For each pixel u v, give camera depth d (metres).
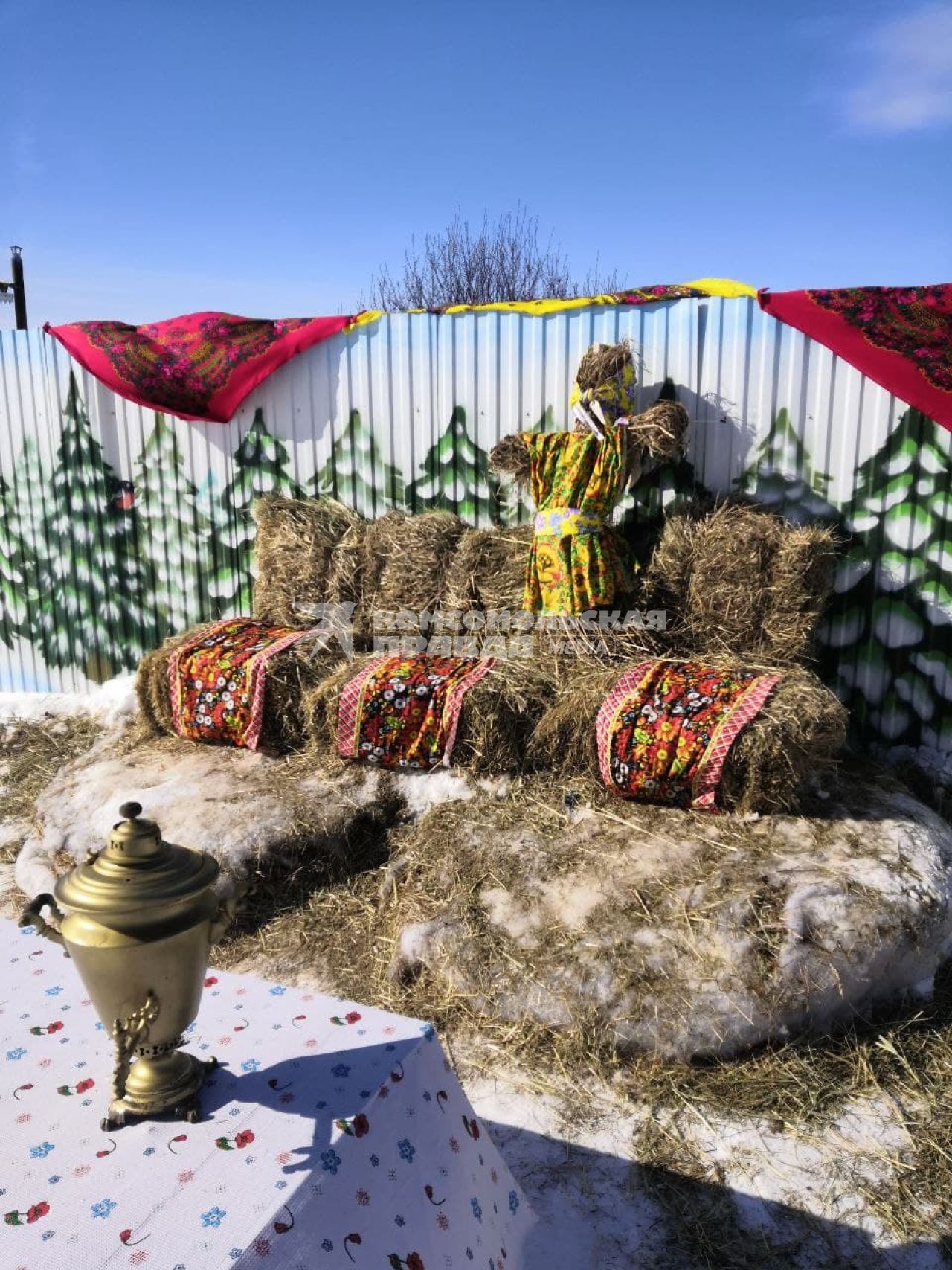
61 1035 1.81
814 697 3.81
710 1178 2.62
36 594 6.59
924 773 4.63
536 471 4.68
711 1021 3.02
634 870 3.51
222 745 4.88
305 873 4.05
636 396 4.89
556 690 4.29
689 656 4.50
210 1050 1.79
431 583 5.00
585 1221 2.48
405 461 5.50
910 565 4.61
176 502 6.07
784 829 3.68
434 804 4.26
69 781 4.63
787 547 4.34
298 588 5.26
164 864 1.58
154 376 5.67
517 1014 3.17
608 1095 2.93
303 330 5.50
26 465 6.39
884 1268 2.34
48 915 3.85
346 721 4.39
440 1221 1.68
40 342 6.14
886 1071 3.00
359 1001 3.39
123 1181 1.45
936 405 4.36
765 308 4.56
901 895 3.29
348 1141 1.55
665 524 4.78
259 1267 1.31
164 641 5.85
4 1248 1.32
